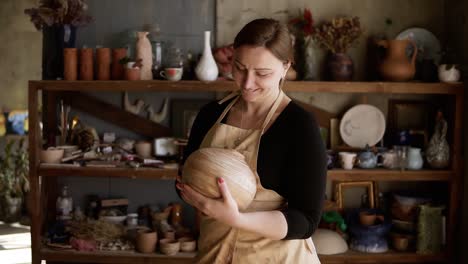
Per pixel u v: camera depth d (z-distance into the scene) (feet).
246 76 4.86
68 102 11.97
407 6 12.01
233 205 4.46
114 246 11.02
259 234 4.67
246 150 5.13
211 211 4.51
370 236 11.15
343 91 10.90
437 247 11.18
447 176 11.16
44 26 11.54
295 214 4.81
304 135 4.99
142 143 11.50
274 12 11.86
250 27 4.79
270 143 5.08
